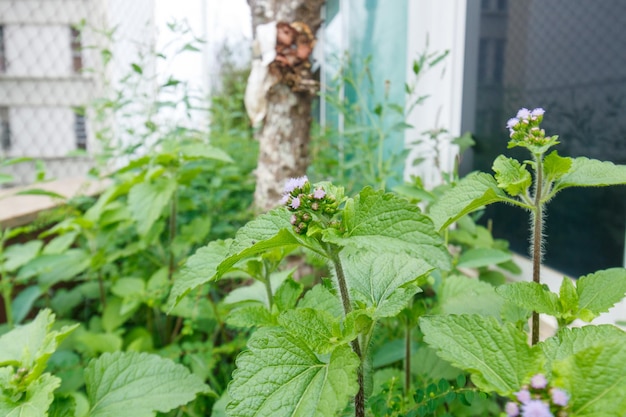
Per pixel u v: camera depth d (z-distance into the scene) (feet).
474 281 1.16
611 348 0.55
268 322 0.95
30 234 2.37
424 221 0.66
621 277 0.84
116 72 2.85
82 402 1.08
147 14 2.72
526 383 0.56
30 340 1.05
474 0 2.00
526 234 1.82
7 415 0.86
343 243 0.66
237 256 0.67
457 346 0.67
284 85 2.12
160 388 1.04
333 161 2.46
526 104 1.80
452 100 2.15
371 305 0.80
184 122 2.72
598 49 1.50
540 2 1.70
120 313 1.76
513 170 0.88
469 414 1.13
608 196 1.50
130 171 2.22
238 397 0.67
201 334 1.90
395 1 2.54
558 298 0.86
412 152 2.39
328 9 3.49
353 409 0.84
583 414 0.54
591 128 1.54
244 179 2.60
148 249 2.17
